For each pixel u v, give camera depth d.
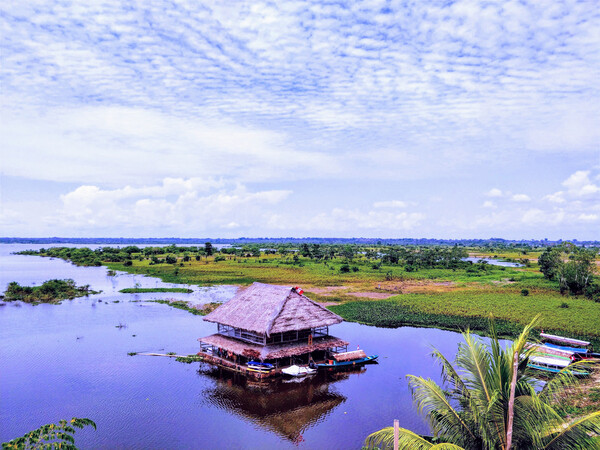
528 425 12.29
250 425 27.48
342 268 111.12
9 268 136.62
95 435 25.83
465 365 14.48
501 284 85.62
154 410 29.53
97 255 175.50
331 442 25.28
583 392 28.97
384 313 59.47
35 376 35.81
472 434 13.84
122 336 48.66
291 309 39.50
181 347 44.50
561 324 49.06
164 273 108.94
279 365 38.16
